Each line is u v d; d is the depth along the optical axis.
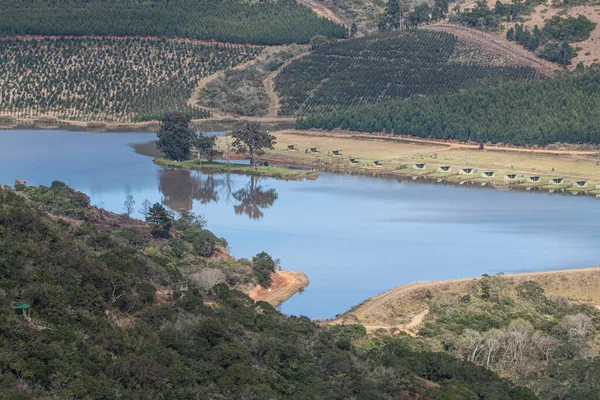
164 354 169.75
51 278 185.62
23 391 144.62
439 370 195.38
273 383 170.62
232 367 170.38
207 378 167.62
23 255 189.25
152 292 199.12
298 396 168.00
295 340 195.62
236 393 163.12
